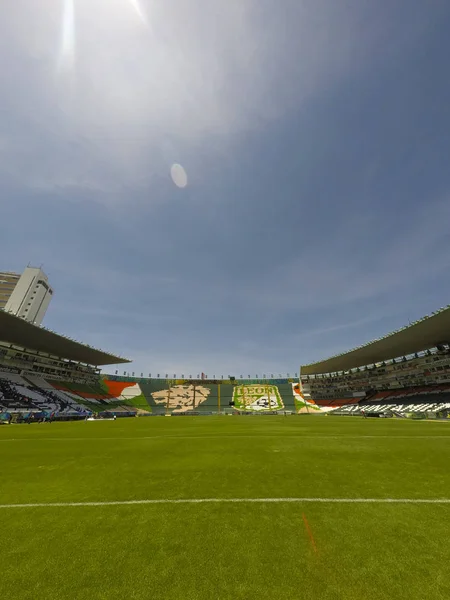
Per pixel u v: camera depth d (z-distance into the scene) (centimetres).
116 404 7325
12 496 632
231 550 394
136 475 805
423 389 5769
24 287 10312
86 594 305
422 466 884
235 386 9781
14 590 312
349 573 337
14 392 5025
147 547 406
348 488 664
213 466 905
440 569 343
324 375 9056
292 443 1405
